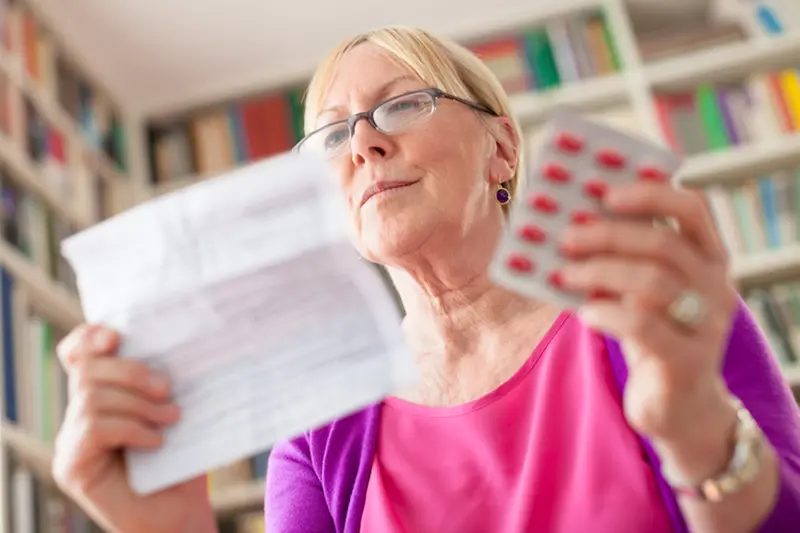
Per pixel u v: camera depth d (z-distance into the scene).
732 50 2.54
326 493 0.84
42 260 2.08
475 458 0.79
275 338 0.59
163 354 0.59
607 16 2.70
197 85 2.90
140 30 2.66
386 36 1.01
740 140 2.41
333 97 0.99
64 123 2.40
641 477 0.70
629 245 0.51
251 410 0.58
